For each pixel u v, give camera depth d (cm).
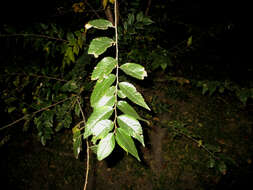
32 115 79
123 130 29
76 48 60
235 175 143
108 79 32
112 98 31
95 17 96
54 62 107
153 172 148
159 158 153
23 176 149
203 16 125
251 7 117
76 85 86
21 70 83
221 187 138
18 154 159
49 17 96
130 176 146
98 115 30
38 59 102
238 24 121
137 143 153
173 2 127
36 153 160
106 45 33
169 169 148
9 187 143
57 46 77
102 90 31
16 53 93
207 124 172
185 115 175
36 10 94
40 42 76
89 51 32
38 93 88
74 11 90
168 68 160
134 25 78
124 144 29
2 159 156
